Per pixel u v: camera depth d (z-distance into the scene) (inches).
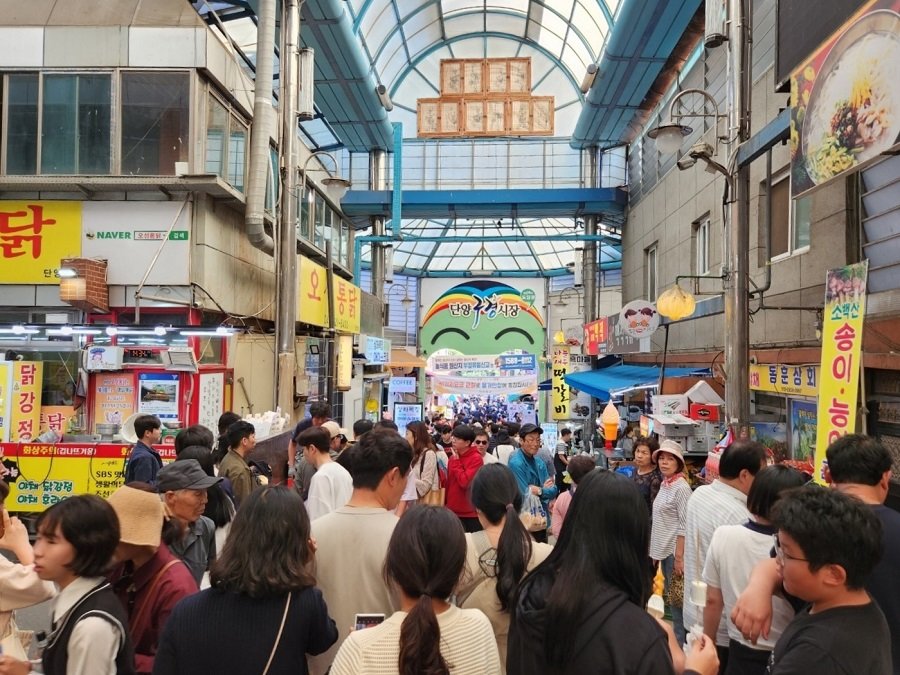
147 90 340.8
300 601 75.1
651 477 205.8
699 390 303.9
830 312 175.8
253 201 349.1
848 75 162.4
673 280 522.3
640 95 614.2
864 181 229.8
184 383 306.8
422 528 69.3
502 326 1131.9
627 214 718.5
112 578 91.2
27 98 344.2
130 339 304.3
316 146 805.9
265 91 351.9
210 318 371.6
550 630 59.7
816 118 177.5
